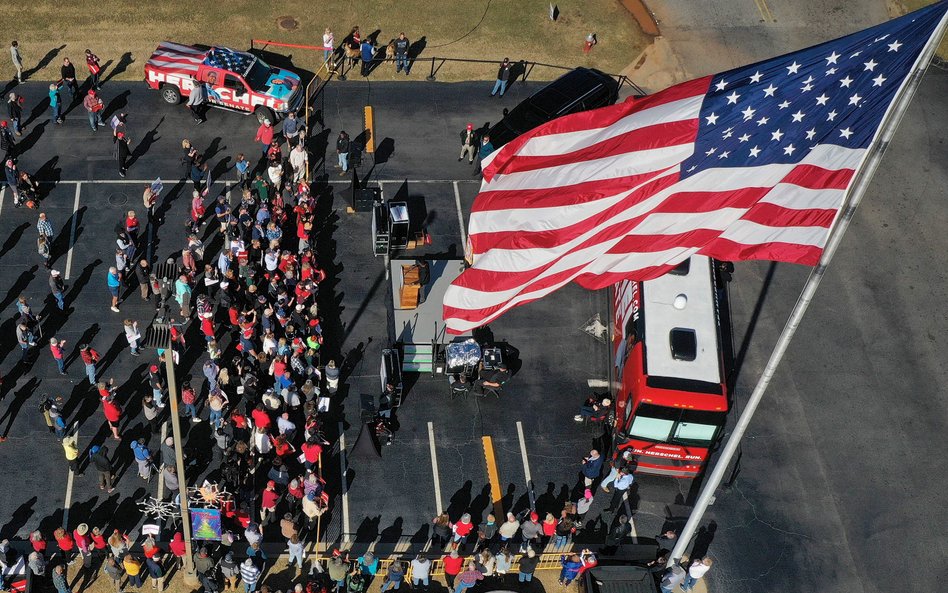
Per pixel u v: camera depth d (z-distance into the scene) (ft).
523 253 88.07
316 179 161.68
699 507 106.93
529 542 120.06
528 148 88.33
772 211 82.33
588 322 146.61
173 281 139.33
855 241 162.30
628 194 84.07
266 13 190.08
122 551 110.22
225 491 119.14
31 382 130.93
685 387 120.67
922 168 176.14
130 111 168.55
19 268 143.54
